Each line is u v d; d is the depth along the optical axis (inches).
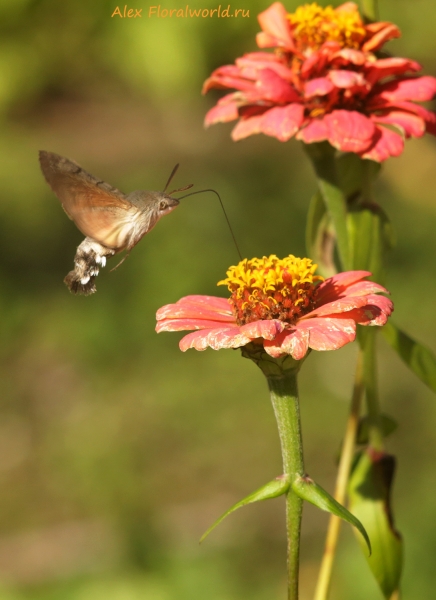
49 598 39.8
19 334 63.6
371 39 27.3
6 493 48.8
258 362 24.9
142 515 45.8
